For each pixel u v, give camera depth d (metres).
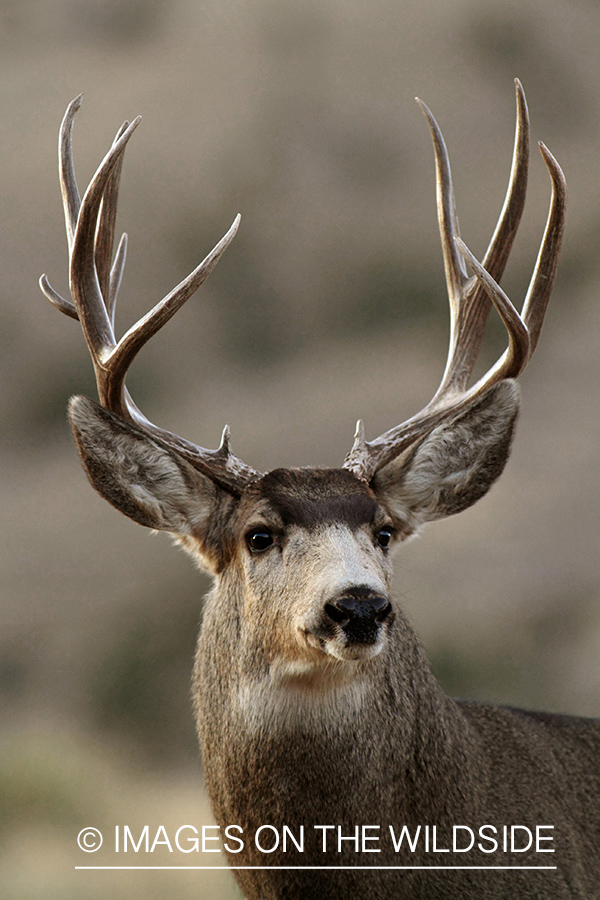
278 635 22.50
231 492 24.80
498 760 24.61
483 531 95.31
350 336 164.12
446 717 23.88
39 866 43.06
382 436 26.17
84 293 25.12
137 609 88.69
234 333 166.88
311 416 139.62
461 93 196.62
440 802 23.12
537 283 26.38
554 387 138.50
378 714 22.88
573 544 92.00
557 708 71.88
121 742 77.12
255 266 175.00
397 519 25.23
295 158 186.00
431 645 78.38
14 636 92.44
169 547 94.75
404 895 22.67
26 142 180.50
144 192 178.38
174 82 195.25
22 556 108.75
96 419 23.91
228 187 179.88
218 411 147.25
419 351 156.88
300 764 22.77
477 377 135.75
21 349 160.00
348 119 191.38
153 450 24.47
